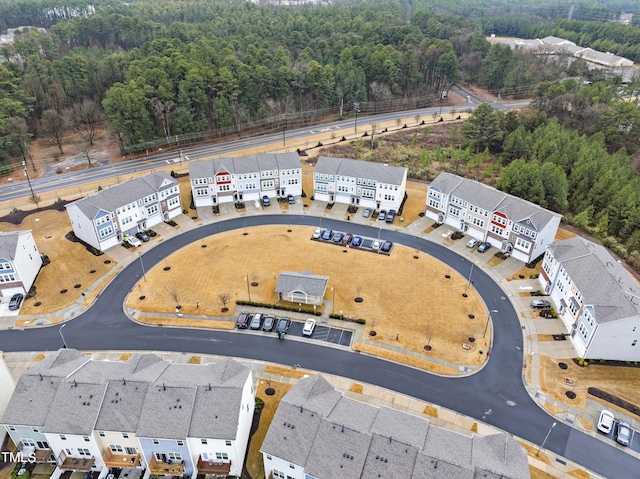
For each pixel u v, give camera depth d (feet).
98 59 508.53
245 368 173.68
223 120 443.73
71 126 444.55
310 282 241.96
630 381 201.05
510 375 204.13
